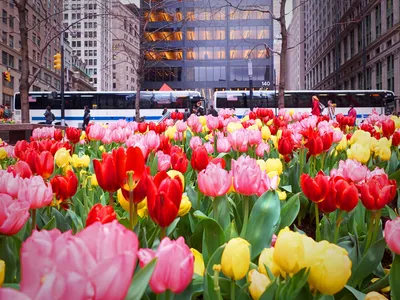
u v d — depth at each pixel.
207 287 1.21
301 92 32.94
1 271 1.04
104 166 1.54
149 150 3.05
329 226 1.93
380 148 3.66
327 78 94.69
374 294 1.35
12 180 1.71
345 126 6.47
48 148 3.28
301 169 3.15
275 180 1.99
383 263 2.44
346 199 1.75
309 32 131.12
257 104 32.91
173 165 2.51
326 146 3.21
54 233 0.72
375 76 60.12
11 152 4.16
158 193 1.34
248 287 1.38
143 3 23.69
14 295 0.53
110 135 4.61
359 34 68.38
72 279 0.55
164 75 69.00
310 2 127.31
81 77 103.38
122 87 144.12
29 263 0.59
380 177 1.90
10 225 1.27
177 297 1.34
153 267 0.87
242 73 68.25
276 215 1.74
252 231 1.75
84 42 131.88
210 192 1.74
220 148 3.41
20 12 14.16
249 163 1.97
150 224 1.94
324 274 1.07
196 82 68.62
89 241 0.70
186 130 5.54
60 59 24.72
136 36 24.95
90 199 2.54
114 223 0.73
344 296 1.67
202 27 68.00
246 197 1.79
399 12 50.97
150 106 32.97
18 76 64.75
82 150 5.80
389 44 54.28
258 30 67.50
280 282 1.23
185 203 1.86
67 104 33.22
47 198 1.64
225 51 68.12
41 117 33.16
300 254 1.09
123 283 0.65
